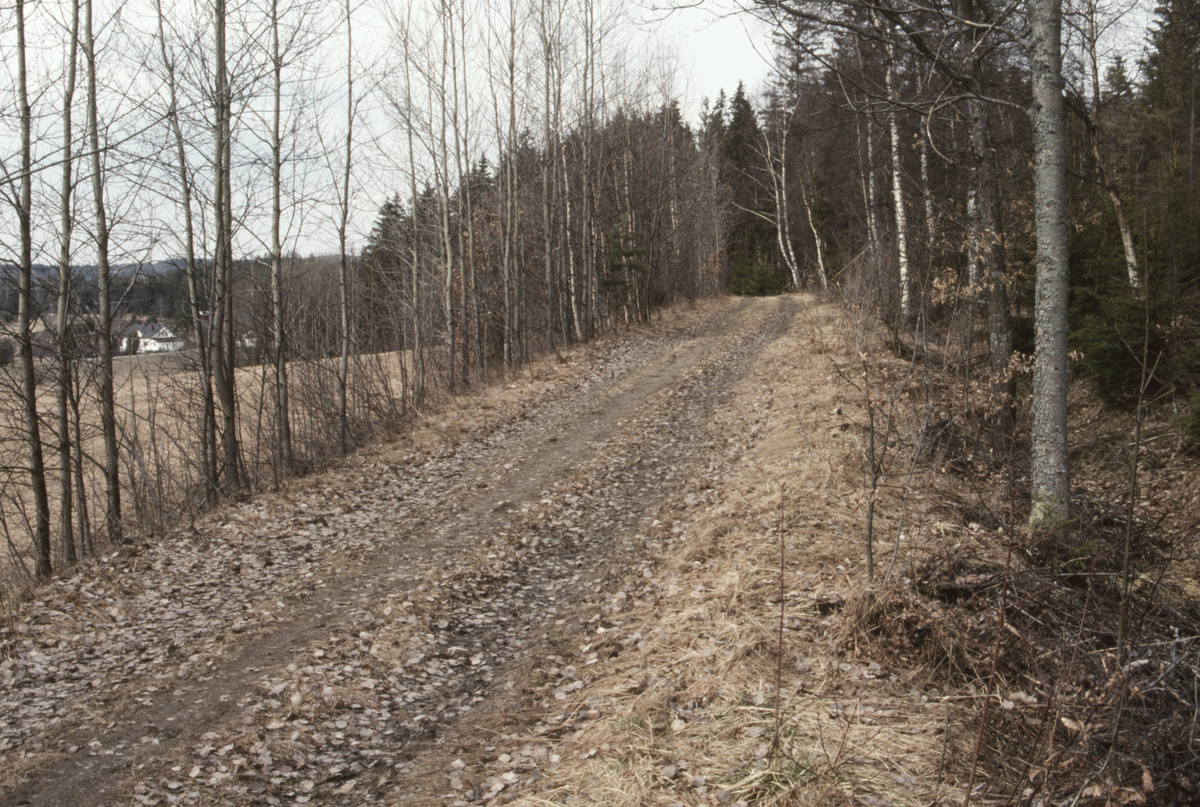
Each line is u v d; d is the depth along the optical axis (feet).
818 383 43.91
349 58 47.19
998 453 25.44
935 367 34.19
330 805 12.99
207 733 15.26
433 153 64.85
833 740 12.41
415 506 33.27
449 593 22.91
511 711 15.97
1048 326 18.79
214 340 38.63
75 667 18.81
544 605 22.36
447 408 54.65
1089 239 36.37
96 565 26.13
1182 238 30.14
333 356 63.77
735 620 17.31
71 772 14.01
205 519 31.53
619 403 51.31
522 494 33.65
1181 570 18.81
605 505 31.55
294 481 37.99
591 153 83.51
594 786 12.10
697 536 24.98
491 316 76.18
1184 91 49.24
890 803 10.73
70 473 35.35
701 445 38.96
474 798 12.59
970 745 12.13
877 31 23.95
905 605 15.48
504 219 77.66
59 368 34.63
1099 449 31.68
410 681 17.89
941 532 20.45
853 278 49.19
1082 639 13.25
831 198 111.75
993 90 31.09
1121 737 11.14
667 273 110.83
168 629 21.13
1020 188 38.06
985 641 14.38
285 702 16.56
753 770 11.75
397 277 75.92
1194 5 46.44
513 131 70.08
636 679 15.90
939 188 51.08
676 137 108.27
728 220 150.00
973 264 32.24
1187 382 27.81
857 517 23.13
